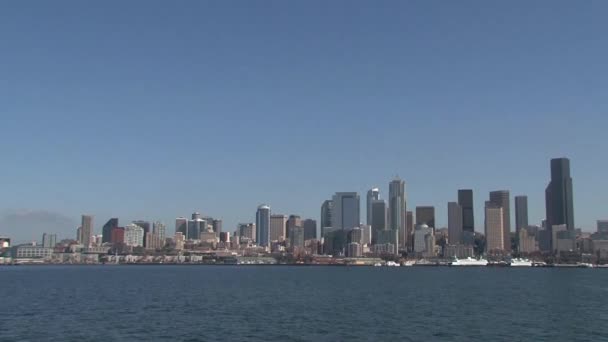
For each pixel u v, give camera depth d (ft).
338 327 416.05
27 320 452.76
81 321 446.60
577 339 368.48
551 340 364.58
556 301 645.10
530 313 512.22
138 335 377.30
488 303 618.03
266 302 623.36
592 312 521.24
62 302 614.34
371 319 464.24
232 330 400.06
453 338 370.32
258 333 387.34
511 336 379.55
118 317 472.03
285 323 437.99
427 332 393.91
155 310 528.63
